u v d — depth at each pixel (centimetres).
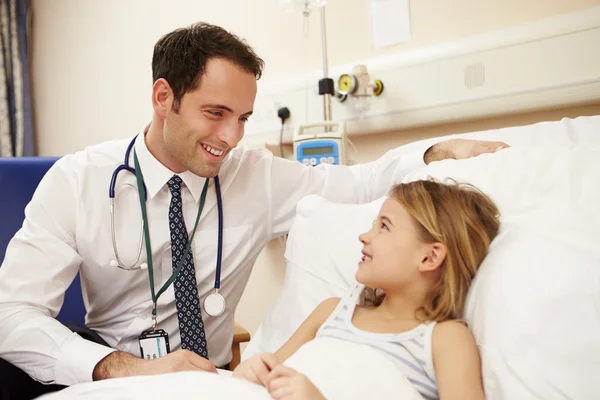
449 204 94
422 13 175
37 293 123
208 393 70
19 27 323
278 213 146
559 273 80
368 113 183
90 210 133
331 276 113
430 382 86
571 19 143
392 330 91
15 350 116
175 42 121
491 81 157
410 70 173
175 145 124
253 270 219
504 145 121
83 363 110
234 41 121
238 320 227
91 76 300
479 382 80
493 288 86
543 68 148
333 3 196
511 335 79
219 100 117
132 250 133
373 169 148
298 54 207
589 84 141
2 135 318
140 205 134
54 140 328
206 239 137
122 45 280
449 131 172
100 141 299
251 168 145
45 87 329
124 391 72
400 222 95
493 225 95
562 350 74
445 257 92
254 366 84
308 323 103
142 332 128
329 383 78
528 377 75
